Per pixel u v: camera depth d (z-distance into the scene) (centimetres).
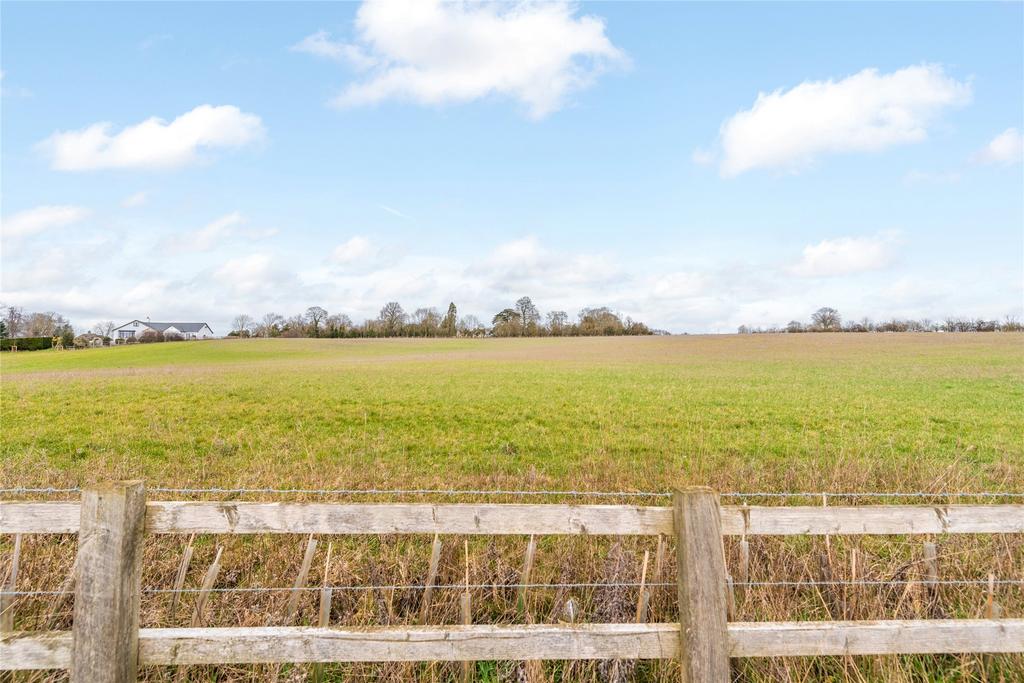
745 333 9688
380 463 1141
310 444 1398
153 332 10869
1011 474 1003
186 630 316
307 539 575
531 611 472
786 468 1025
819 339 7312
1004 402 2095
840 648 330
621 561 473
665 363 4472
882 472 866
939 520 357
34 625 445
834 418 1794
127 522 300
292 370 3788
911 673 394
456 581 502
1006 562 490
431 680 386
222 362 5125
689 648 314
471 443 1441
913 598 448
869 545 614
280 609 458
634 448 1395
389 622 438
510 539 571
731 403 2138
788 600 462
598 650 321
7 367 4578
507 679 400
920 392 2412
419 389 2580
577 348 7194
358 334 11756
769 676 388
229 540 600
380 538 577
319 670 390
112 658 294
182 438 1420
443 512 335
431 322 12025
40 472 859
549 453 1334
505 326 11712
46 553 505
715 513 319
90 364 4941
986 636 337
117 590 296
